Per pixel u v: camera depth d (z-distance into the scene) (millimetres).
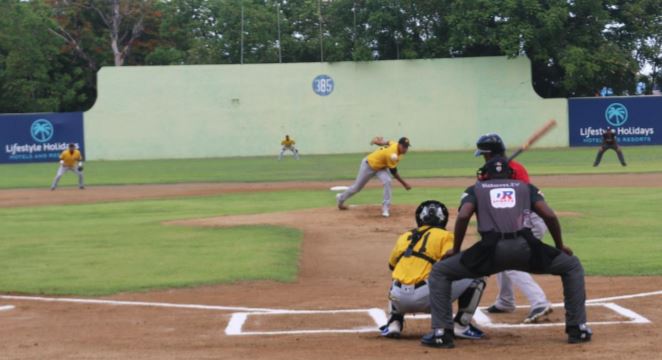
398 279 9070
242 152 63969
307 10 72938
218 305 11672
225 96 63688
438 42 65625
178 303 11844
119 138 63219
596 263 14406
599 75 64188
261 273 14141
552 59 65125
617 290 12031
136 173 44562
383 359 8164
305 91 63750
